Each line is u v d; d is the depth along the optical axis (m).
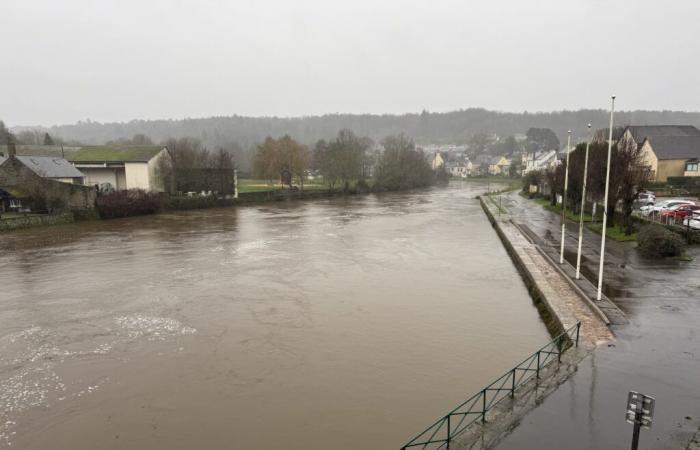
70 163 66.94
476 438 10.84
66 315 22.14
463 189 118.31
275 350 18.23
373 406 14.29
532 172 96.31
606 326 17.16
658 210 39.12
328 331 20.02
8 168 52.47
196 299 24.36
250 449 12.41
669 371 13.66
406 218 56.75
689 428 10.94
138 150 71.06
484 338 19.09
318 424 13.43
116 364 17.19
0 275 29.12
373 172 122.69
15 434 13.12
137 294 25.19
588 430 10.98
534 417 11.56
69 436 13.04
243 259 33.44
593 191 41.44
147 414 14.06
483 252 35.66
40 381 16.00
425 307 22.89
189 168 72.81
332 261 32.72
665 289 21.42
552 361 14.42
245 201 73.00
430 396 14.80
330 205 73.94
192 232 45.72
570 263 27.03
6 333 20.05
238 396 14.98
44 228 47.62
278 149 89.19
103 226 49.62
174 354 17.95
